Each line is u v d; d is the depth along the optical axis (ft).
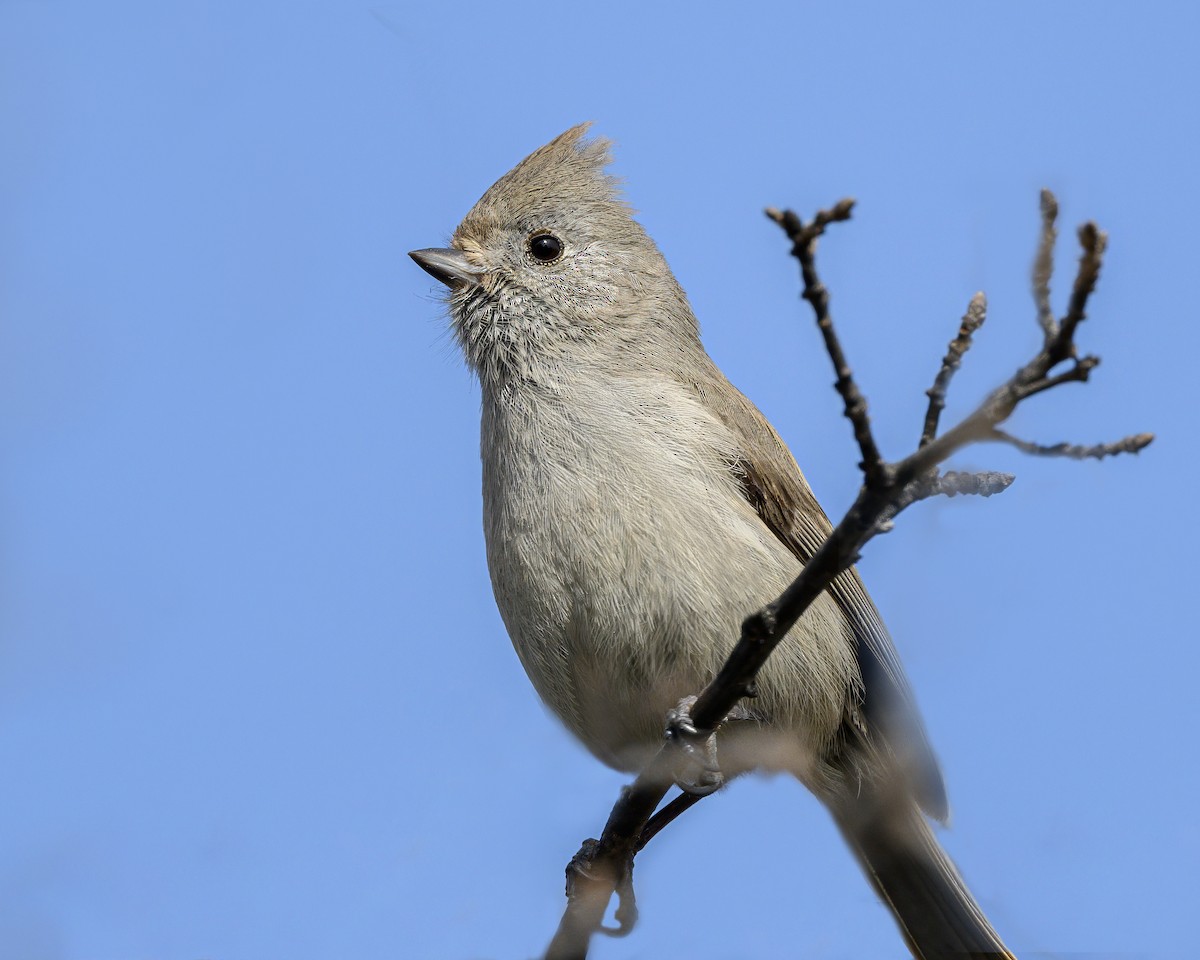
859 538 22.93
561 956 31.71
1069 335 19.77
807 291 20.99
